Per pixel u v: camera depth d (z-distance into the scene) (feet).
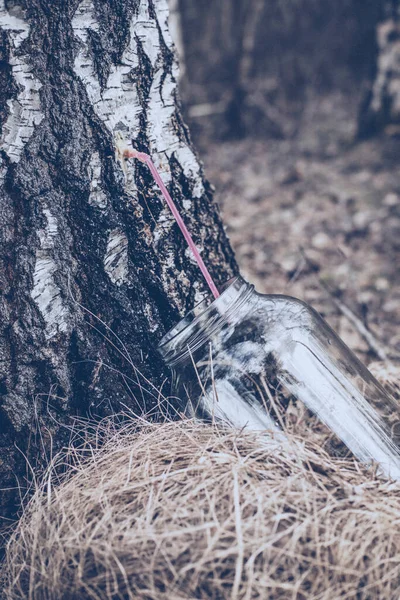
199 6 11.71
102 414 3.14
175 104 3.12
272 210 7.29
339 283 5.30
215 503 2.77
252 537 2.70
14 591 2.84
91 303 3.09
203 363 2.92
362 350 4.04
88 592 2.68
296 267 5.60
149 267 3.08
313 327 2.97
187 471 2.85
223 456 2.86
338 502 2.77
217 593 2.66
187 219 3.15
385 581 2.70
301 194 7.74
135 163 3.02
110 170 3.00
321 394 2.93
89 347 3.10
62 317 3.07
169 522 2.76
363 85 11.21
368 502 2.80
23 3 2.92
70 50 2.95
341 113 11.40
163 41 3.06
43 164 2.99
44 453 3.12
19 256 3.02
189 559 2.69
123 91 2.99
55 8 2.93
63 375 3.10
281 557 2.68
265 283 5.32
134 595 2.66
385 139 9.21
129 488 2.81
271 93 12.13
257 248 6.18
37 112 2.96
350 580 2.67
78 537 2.77
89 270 3.07
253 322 2.92
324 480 2.85
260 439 2.93
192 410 2.97
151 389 3.13
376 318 4.59
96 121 2.98
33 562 2.78
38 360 3.08
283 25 12.42
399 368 3.72
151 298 3.10
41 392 3.10
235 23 11.67
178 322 3.00
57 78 2.96
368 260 5.77
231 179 8.52
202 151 9.87
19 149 2.97
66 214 3.03
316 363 2.93
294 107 11.91
